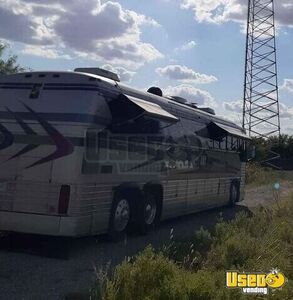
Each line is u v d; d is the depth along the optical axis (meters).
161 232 12.12
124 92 10.39
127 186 10.52
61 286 6.93
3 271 7.61
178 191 13.45
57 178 8.95
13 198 9.14
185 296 5.67
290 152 60.69
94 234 9.52
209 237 9.88
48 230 8.89
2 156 9.30
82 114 9.08
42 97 9.35
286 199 19.98
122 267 6.40
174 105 13.09
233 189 18.97
